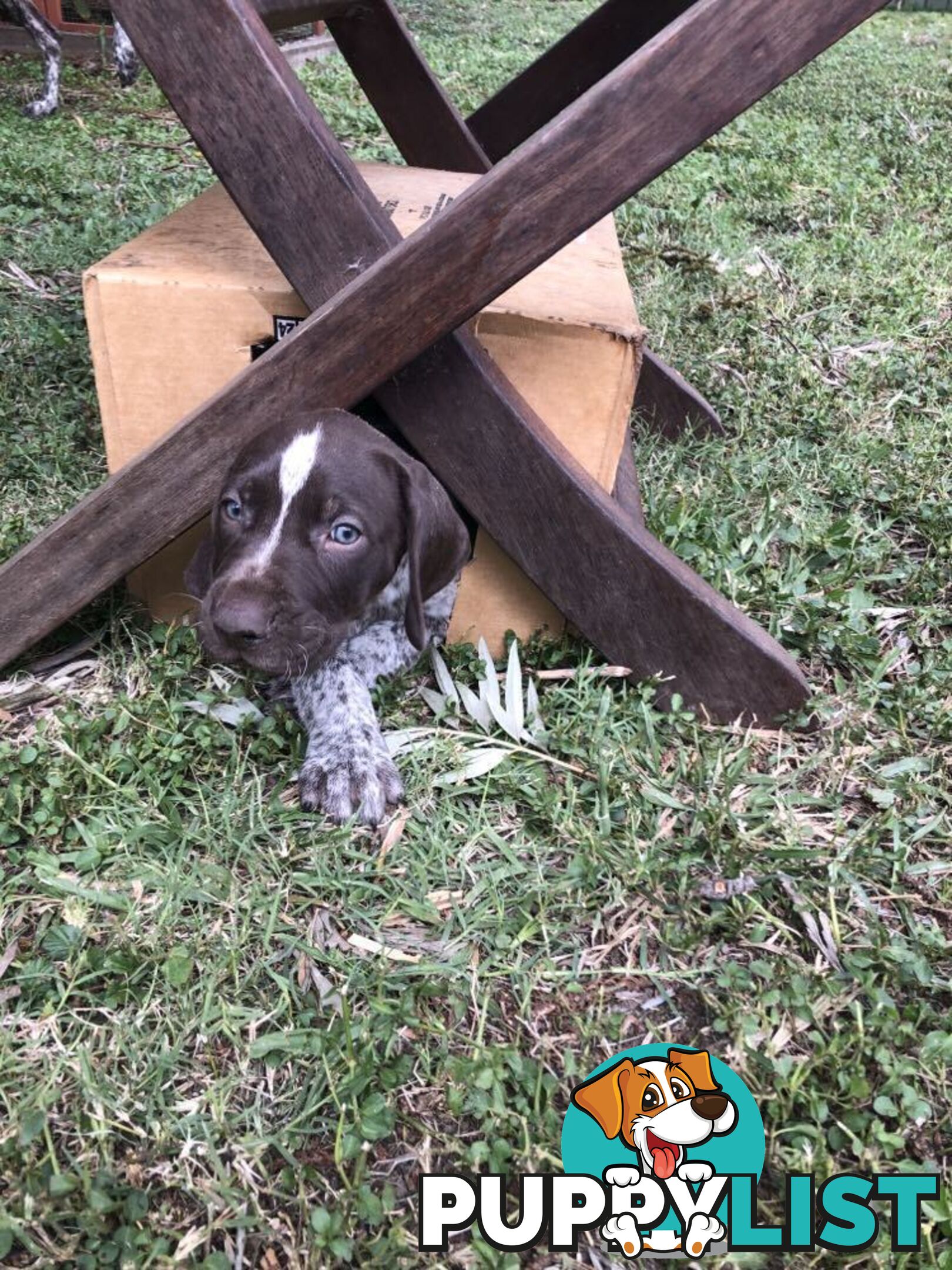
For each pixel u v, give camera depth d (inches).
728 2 17.4
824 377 39.2
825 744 23.7
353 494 20.8
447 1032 17.1
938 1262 14.6
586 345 22.8
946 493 32.5
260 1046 16.5
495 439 21.8
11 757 21.4
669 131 18.4
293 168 19.8
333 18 30.5
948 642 26.4
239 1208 14.7
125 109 73.8
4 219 49.1
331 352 20.6
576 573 23.0
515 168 18.8
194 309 22.5
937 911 20.1
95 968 17.6
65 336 37.4
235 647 20.2
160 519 22.1
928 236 54.9
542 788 21.9
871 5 17.4
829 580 28.3
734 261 48.5
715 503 31.4
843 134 75.6
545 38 116.6
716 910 19.5
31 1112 15.5
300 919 19.0
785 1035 17.3
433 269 19.7
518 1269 14.3
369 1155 15.6
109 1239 14.3
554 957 18.8
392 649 24.4
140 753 21.5
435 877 20.0
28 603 22.7
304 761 21.9
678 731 23.7
